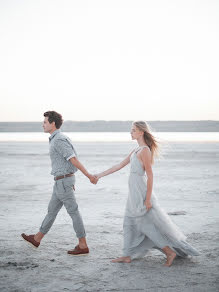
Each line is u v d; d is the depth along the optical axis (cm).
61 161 519
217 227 680
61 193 521
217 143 5797
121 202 959
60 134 521
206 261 497
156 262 498
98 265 484
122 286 414
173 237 488
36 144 5903
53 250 549
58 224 710
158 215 489
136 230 502
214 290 402
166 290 402
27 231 658
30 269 469
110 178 1512
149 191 487
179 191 1155
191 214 802
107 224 707
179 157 2802
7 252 537
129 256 498
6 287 412
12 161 2484
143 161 493
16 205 920
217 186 1269
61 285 417
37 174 1677
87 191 1159
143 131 510
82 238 527
